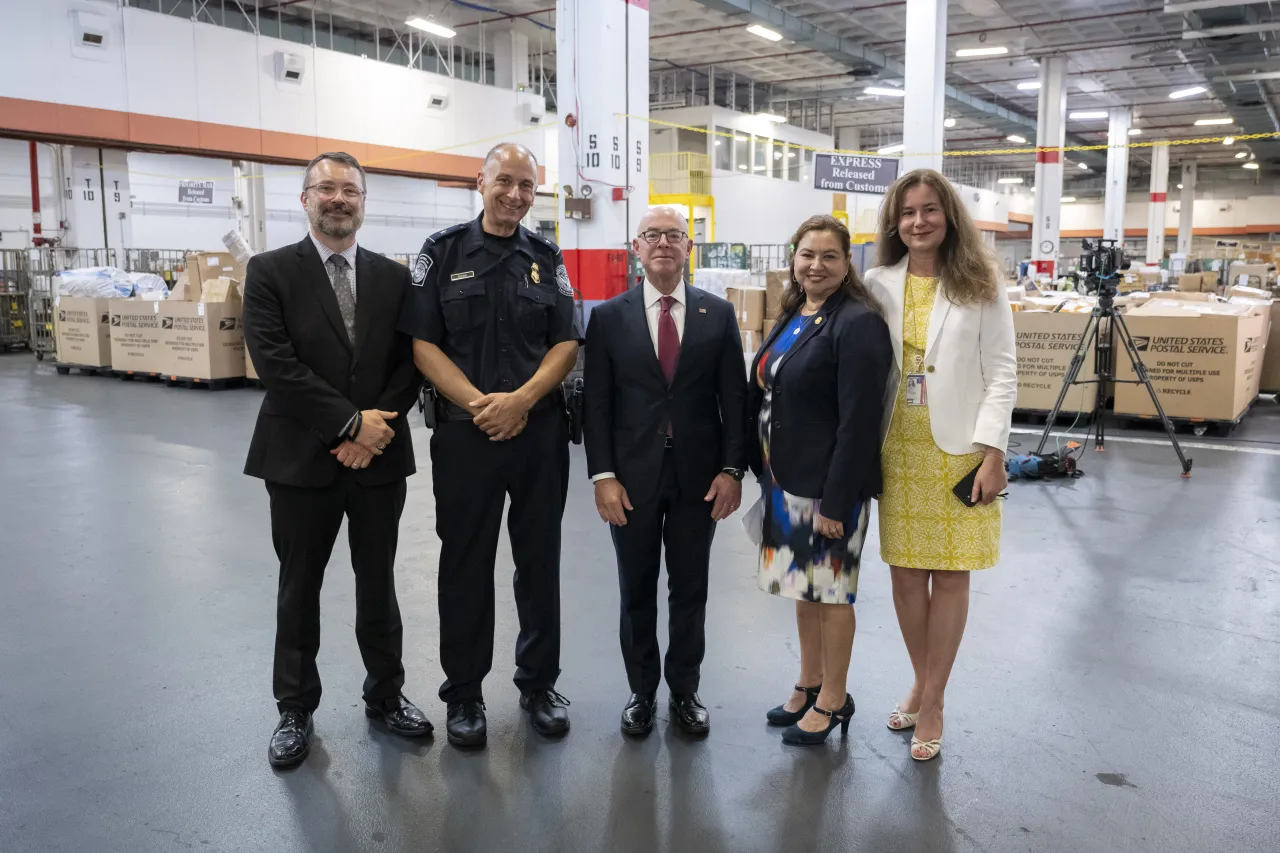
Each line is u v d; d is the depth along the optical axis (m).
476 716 2.24
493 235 2.16
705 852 1.79
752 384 2.26
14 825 1.88
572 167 7.20
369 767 2.12
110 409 7.72
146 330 9.29
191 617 3.07
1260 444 6.06
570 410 2.29
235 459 5.69
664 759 2.15
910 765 2.11
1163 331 6.33
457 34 16.41
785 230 21.17
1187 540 3.93
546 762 2.13
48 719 2.34
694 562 2.25
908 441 2.09
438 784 2.04
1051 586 3.35
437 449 2.18
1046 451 5.78
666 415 2.18
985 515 2.07
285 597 2.18
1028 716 2.34
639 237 2.18
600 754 2.17
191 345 8.89
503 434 2.10
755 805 1.95
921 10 9.32
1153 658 2.70
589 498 4.76
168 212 14.91
